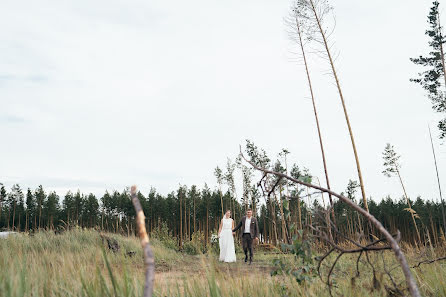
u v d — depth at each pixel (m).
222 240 11.23
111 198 77.00
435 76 26.58
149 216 75.81
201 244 16.47
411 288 1.18
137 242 13.18
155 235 18.50
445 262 4.91
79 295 2.53
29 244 9.47
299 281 3.17
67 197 80.81
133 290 2.59
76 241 10.52
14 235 10.05
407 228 63.47
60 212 80.06
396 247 1.27
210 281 2.82
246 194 30.23
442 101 25.73
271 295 3.26
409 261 4.65
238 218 56.38
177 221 77.25
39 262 3.63
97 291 2.44
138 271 3.30
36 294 2.53
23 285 2.57
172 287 3.38
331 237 2.00
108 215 75.56
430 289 3.48
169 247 17.19
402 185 37.69
